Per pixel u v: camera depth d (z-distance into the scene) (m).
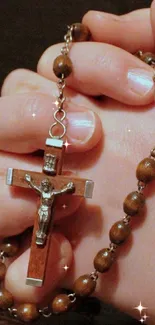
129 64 0.16
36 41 0.20
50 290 0.15
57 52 0.17
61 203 0.15
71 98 0.16
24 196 0.15
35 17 0.20
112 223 0.16
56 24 0.20
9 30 0.20
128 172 0.16
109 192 0.16
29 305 0.15
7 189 0.15
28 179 0.14
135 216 0.15
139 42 0.17
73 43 0.16
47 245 0.14
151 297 0.15
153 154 0.15
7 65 0.20
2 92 0.17
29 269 0.14
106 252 0.15
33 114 0.15
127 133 0.16
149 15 0.17
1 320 0.16
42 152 0.16
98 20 0.17
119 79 0.15
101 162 0.16
